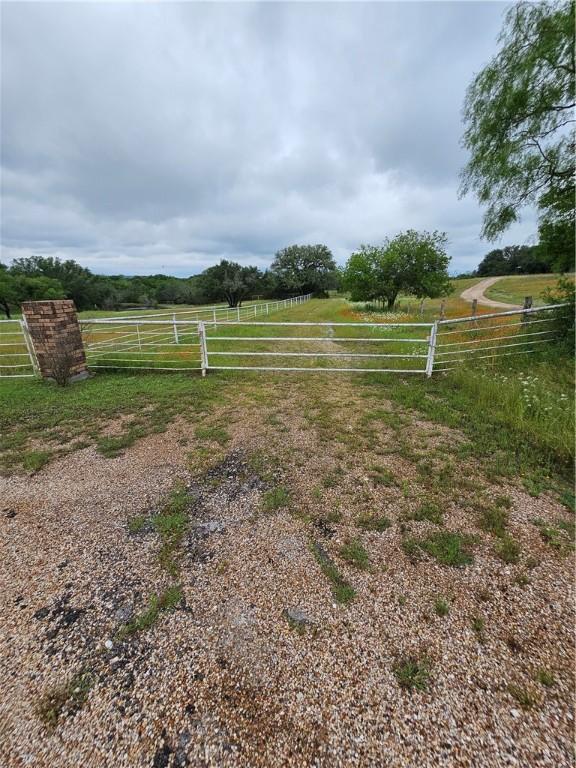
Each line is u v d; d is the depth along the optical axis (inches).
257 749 46.4
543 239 304.0
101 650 59.4
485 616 64.8
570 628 62.4
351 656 57.9
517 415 150.7
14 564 78.3
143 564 77.9
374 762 44.9
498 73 272.4
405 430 149.5
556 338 264.2
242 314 764.6
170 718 49.8
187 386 218.5
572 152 273.0
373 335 463.2
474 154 306.3
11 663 57.5
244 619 64.7
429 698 52.0
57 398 194.7
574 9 226.7
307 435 146.4
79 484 111.0
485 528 88.0
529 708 50.7
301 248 2111.2
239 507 97.8
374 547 82.1
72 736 48.0
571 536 84.8
